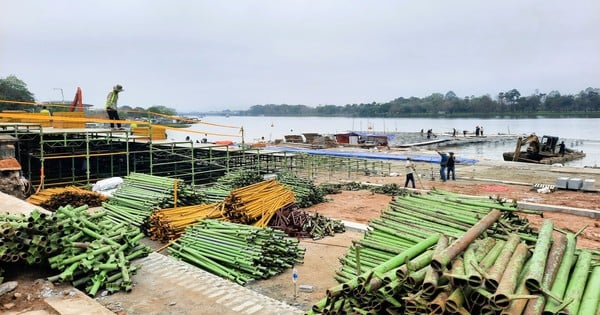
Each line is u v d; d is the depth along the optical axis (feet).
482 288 15.19
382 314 17.51
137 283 27.76
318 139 163.43
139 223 41.09
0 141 54.24
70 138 84.74
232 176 59.98
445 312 15.24
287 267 32.60
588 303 16.34
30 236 27.04
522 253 18.60
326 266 33.30
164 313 23.65
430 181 79.30
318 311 18.90
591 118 572.92
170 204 44.68
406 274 16.79
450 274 15.66
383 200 60.80
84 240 29.86
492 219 24.49
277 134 313.94
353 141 167.43
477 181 78.38
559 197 61.46
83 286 27.02
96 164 90.99
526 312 14.88
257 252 31.53
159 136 95.45
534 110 630.33
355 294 17.52
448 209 30.04
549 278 17.34
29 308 23.58
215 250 33.27
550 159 119.75
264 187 49.67
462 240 18.86
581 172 87.15
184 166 97.35
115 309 24.13
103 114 114.21
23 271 28.02
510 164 101.81
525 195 63.52
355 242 24.70
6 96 240.73
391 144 177.58
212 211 43.83
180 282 27.94
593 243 39.55
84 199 50.34
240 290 26.81
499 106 642.63
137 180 50.49
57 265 26.86
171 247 36.32
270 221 44.47
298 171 93.20
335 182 77.82
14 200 42.96
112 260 28.17
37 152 73.77
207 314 23.48
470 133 239.71
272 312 23.79
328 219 45.19
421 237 25.05
